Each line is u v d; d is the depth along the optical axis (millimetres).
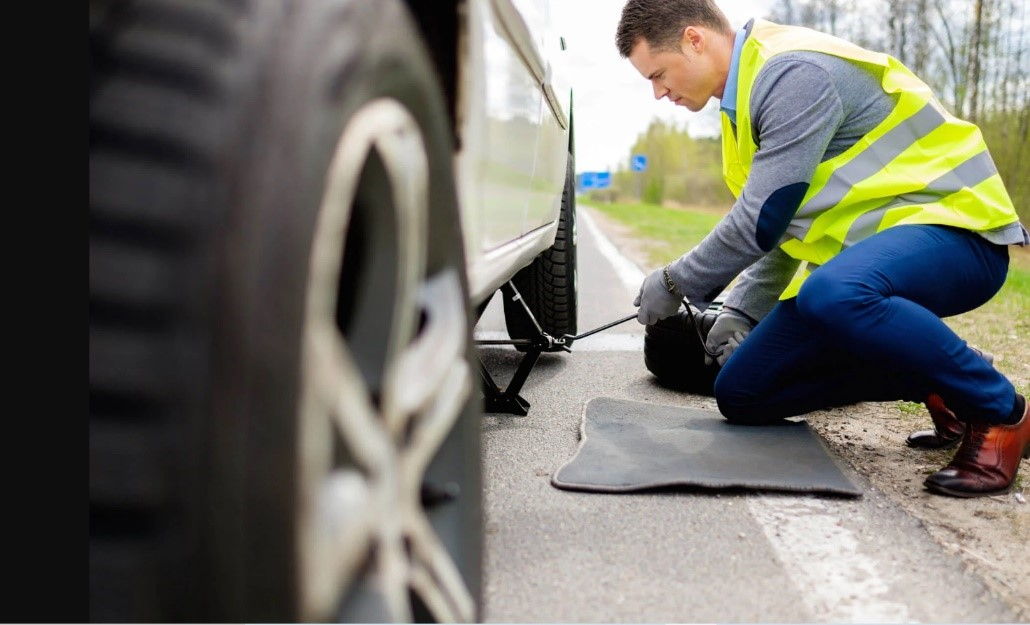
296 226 816
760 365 2619
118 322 777
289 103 840
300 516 817
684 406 3086
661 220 22266
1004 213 2332
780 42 2410
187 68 827
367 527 921
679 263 2555
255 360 783
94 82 835
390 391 1014
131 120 815
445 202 1191
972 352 2227
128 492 769
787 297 2596
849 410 3162
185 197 789
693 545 1846
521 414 2961
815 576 1718
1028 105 14336
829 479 2221
